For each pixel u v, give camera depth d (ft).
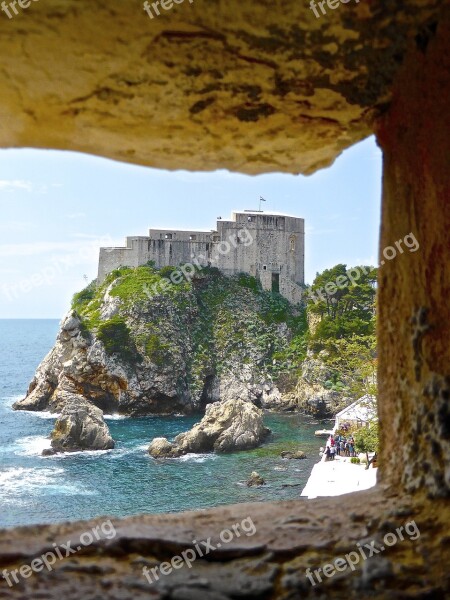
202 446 133.69
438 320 9.43
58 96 10.84
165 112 11.30
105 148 12.64
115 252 228.84
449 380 9.15
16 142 12.26
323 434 150.30
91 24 9.32
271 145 12.53
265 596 8.34
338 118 11.69
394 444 11.09
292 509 10.60
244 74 10.50
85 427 135.13
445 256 9.12
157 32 9.57
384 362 11.85
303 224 249.34
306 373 185.47
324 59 10.25
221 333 219.20
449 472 9.10
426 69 9.54
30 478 111.04
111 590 8.30
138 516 10.67
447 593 7.98
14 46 9.68
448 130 8.92
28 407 188.55
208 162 13.29
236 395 206.08
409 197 10.41
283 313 231.91
